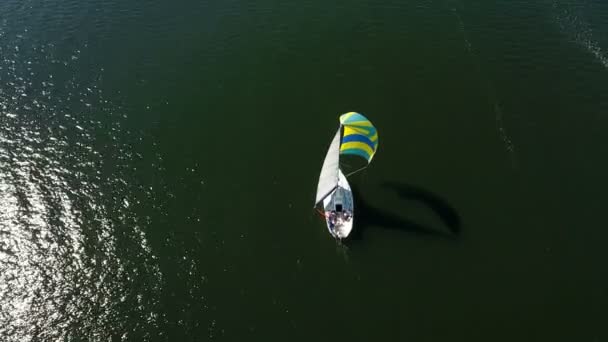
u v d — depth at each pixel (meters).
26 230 45.56
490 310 38.72
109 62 64.38
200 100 59.03
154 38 68.19
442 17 69.06
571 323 37.53
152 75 62.44
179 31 69.31
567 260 41.28
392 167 49.94
